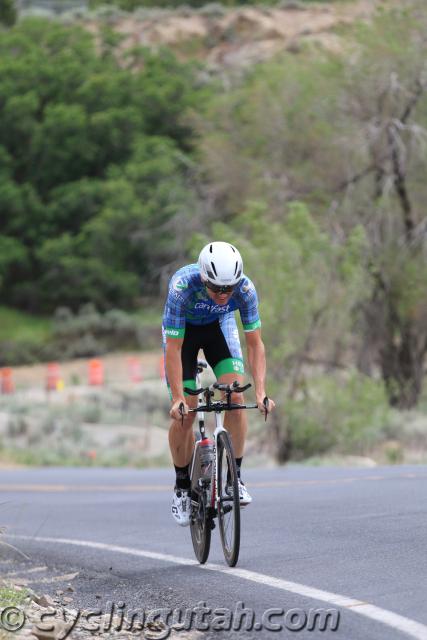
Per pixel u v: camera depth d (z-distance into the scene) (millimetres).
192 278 21500
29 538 28766
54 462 66438
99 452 70562
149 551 24656
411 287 76438
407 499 27781
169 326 21641
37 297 160000
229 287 20531
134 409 93312
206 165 96562
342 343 65750
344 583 18656
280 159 87125
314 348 64250
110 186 146875
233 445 21797
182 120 107938
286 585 18922
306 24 199875
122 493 39906
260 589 18859
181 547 24781
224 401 21734
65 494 40750
